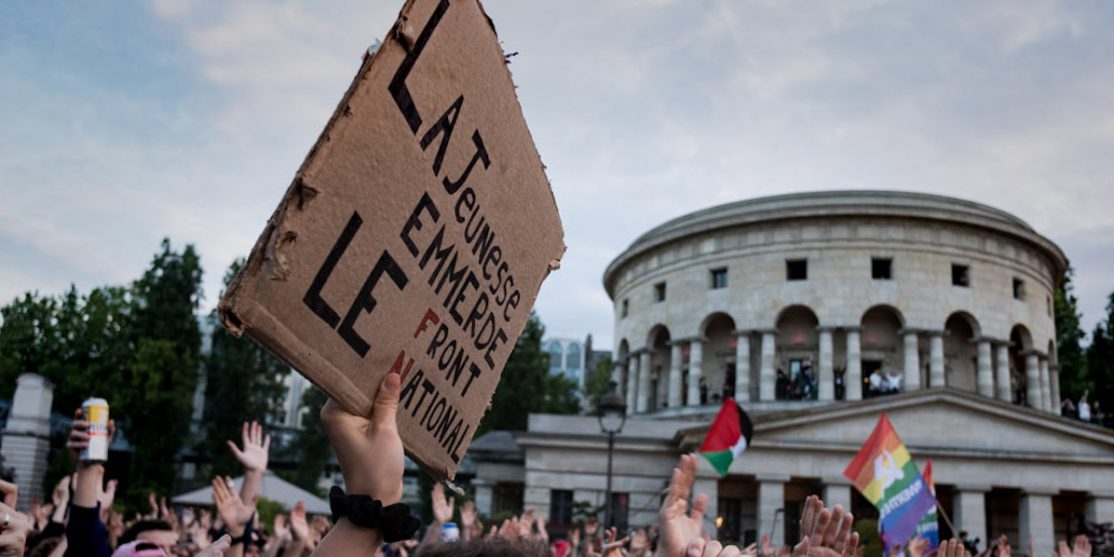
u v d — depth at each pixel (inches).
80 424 225.6
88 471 223.9
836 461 2059.5
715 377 2800.2
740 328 2682.1
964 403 2103.8
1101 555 1294.3
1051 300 2901.1
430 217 117.6
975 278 2669.8
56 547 272.2
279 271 97.3
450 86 114.8
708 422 2330.2
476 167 123.6
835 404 2097.7
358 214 106.1
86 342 3134.8
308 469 3238.2
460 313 128.9
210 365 3339.1
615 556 296.0
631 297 3068.4
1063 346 3356.3
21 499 2551.7
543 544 120.2
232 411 3203.7
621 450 2281.0
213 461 3164.4
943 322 2610.7
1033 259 2800.2
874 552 1119.6
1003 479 2047.2
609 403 1205.1
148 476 2871.6
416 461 130.3
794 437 2089.1
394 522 104.8
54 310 3206.2
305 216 99.8
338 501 105.6
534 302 146.2
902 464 730.8
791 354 2704.2
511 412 3366.1
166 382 2994.6
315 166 99.3
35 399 2650.1
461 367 132.4
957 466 2053.4
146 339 3006.9
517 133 130.7
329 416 110.8
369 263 110.0
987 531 2258.9
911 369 2551.7
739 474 2068.2
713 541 153.6
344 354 109.3
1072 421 2078.0
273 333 100.2
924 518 716.7
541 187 140.5
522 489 2674.7
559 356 7687.0
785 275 2682.1
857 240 2657.5
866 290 2620.6
